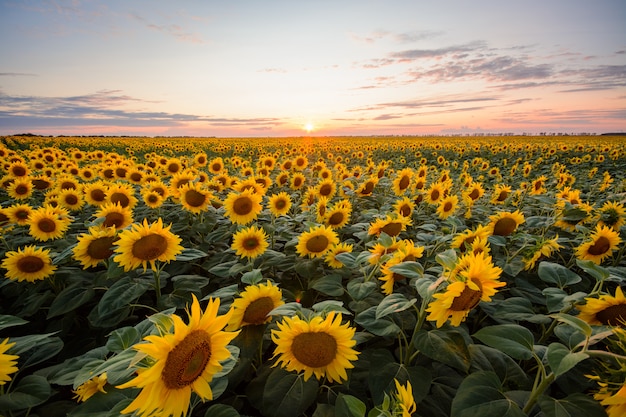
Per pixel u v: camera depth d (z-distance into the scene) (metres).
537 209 7.90
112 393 2.05
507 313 2.92
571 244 5.38
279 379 2.53
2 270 4.64
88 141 55.91
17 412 2.49
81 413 1.93
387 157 32.78
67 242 5.12
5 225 5.35
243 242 4.17
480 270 2.06
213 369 1.62
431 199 7.84
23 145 42.84
